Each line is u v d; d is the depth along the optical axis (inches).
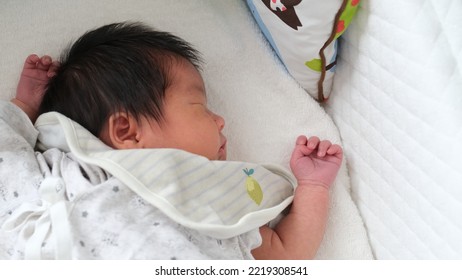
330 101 44.2
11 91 40.9
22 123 37.6
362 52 37.4
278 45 40.9
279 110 43.3
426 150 32.7
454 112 30.3
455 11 30.2
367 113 38.6
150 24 43.8
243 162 38.5
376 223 40.0
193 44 44.0
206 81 43.4
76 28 42.6
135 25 41.2
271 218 36.4
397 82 34.1
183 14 44.7
